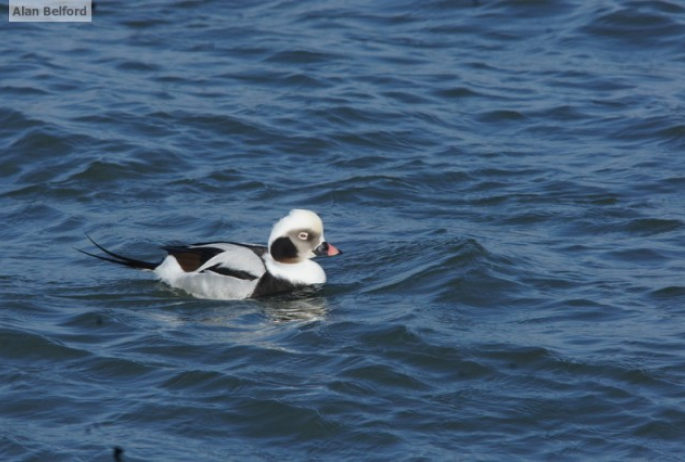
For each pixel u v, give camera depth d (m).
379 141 21.38
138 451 11.62
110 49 25.45
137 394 12.78
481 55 25.34
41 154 20.53
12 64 24.38
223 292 15.79
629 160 20.47
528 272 15.99
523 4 27.39
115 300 15.55
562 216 18.20
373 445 11.76
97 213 18.50
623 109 22.59
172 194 19.25
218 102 22.81
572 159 20.61
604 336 14.01
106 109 22.23
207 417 12.30
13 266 16.50
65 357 13.67
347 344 13.91
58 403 12.60
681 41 25.56
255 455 11.62
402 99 23.09
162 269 16.11
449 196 19.19
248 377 13.02
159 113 22.17
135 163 20.17
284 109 22.56
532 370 13.20
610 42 25.73
